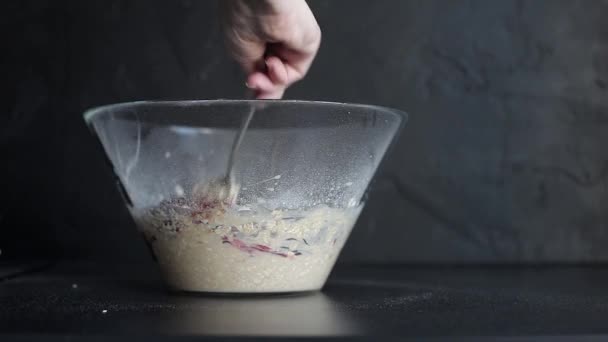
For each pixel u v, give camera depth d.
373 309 0.84
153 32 1.33
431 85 1.35
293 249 0.92
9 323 0.76
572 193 1.36
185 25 1.33
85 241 1.33
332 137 0.90
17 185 1.33
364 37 1.34
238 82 1.33
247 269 0.92
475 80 1.35
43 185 1.33
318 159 0.91
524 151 1.36
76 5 1.34
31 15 1.34
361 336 0.71
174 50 1.33
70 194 1.33
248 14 0.90
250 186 0.90
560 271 1.22
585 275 1.16
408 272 1.20
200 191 0.91
